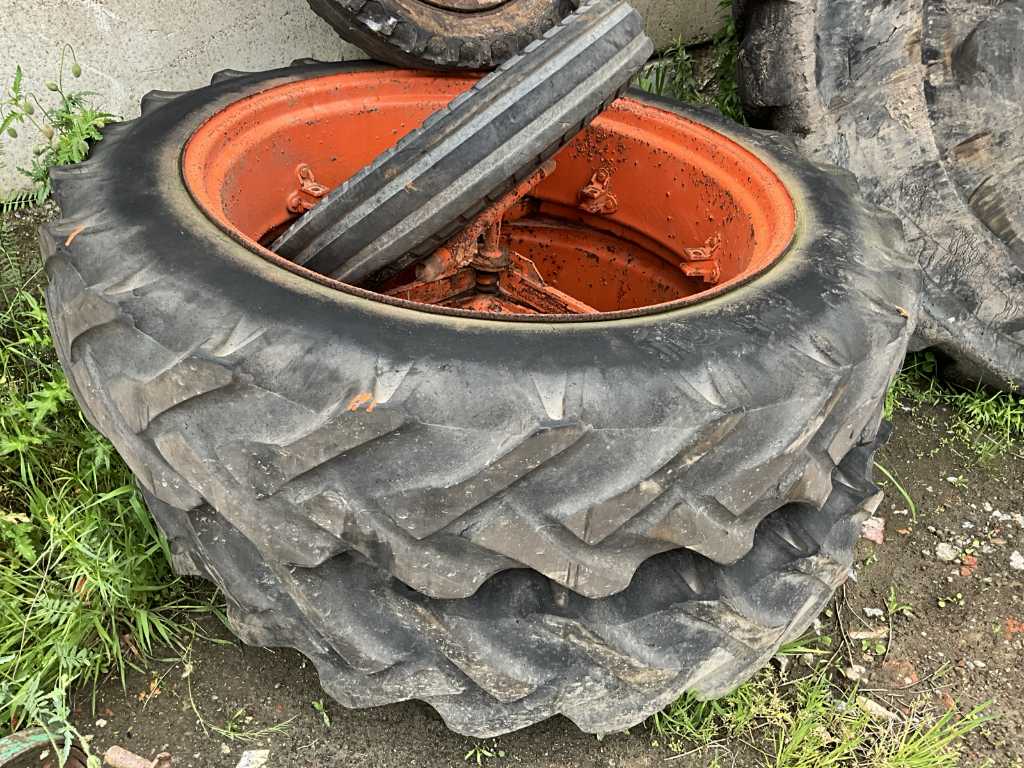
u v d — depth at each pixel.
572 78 1.89
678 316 1.59
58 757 1.71
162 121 2.19
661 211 2.73
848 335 1.67
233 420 1.44
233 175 2.27
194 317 1.50
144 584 2.04
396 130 2.72
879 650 2.31
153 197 1.82
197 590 2.12
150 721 1.88
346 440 1.36
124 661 1.99
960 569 2.59
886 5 2.79
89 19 3.05
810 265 1.82
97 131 2.89
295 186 2.58
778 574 1.74
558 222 3.07
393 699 1.68
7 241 3.12
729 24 4.01
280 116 2.48
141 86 3.27
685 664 1.67
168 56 3.26
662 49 4.46
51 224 1.84
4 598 1.92
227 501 1.49
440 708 1.69
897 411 3.21
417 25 2.52
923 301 3.04
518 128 1.84
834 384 1.55
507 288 2.45
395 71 2.68
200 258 1.62
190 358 1.43
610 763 1.90
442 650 1.57
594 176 2.84
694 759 1.94
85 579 1.99
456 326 1.48
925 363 3.31
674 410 1.41
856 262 1.89
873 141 2.97
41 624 1.90
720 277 2.50
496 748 1.89
